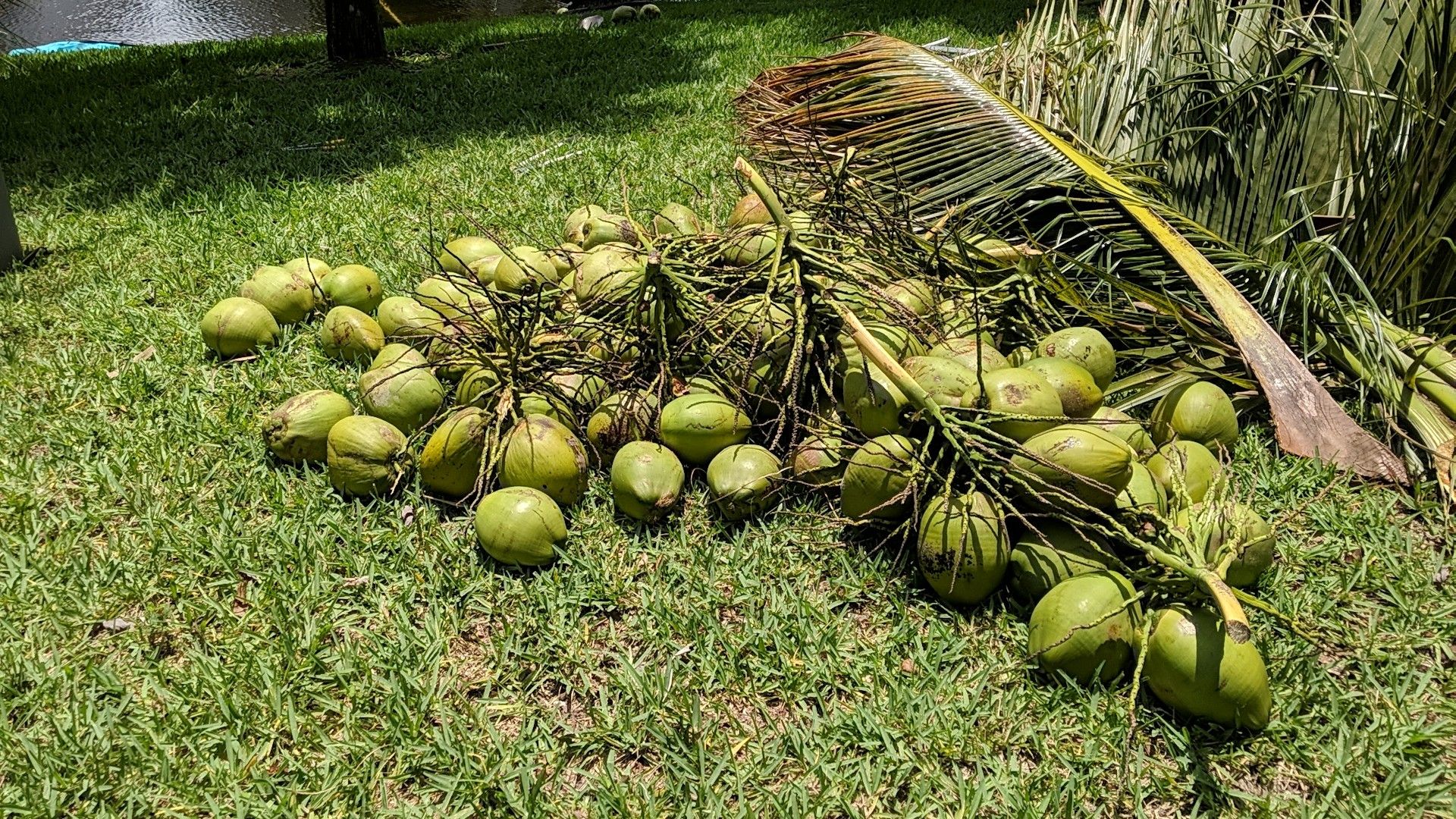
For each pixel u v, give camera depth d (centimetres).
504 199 593
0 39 1819
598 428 330
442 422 337
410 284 483
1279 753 239
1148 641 242
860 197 413
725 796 237
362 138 740
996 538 264
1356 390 363
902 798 240
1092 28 555
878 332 324
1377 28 389
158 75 1002
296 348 425
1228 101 416
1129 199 404
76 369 413
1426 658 266
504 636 278
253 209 593
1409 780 231
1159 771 237
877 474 284
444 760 246
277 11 2084
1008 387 284
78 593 295
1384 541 301
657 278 325
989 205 443
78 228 573
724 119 745
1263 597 283
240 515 328
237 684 265
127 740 248
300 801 238
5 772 243
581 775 244
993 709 255
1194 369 357
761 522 316
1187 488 294
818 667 266
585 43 1074
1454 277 359
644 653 277
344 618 287
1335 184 388
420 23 1883
